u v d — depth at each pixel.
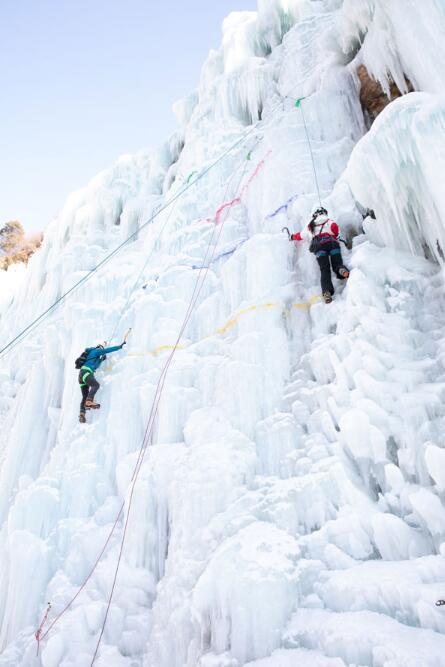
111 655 4.20
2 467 7.42
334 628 2.95
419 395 3.90
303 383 4.83
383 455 3.85
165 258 8.09
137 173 12.91
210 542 4.04
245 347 5.14
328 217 5.66
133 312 7.47
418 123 4.05
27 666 4.56
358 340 4.34
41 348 10.48
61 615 4.76
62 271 10.95
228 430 4.75
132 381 6.17
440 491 3.44
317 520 3.92
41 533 5.61
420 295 4.66
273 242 5.86
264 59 10.72
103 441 6.12
